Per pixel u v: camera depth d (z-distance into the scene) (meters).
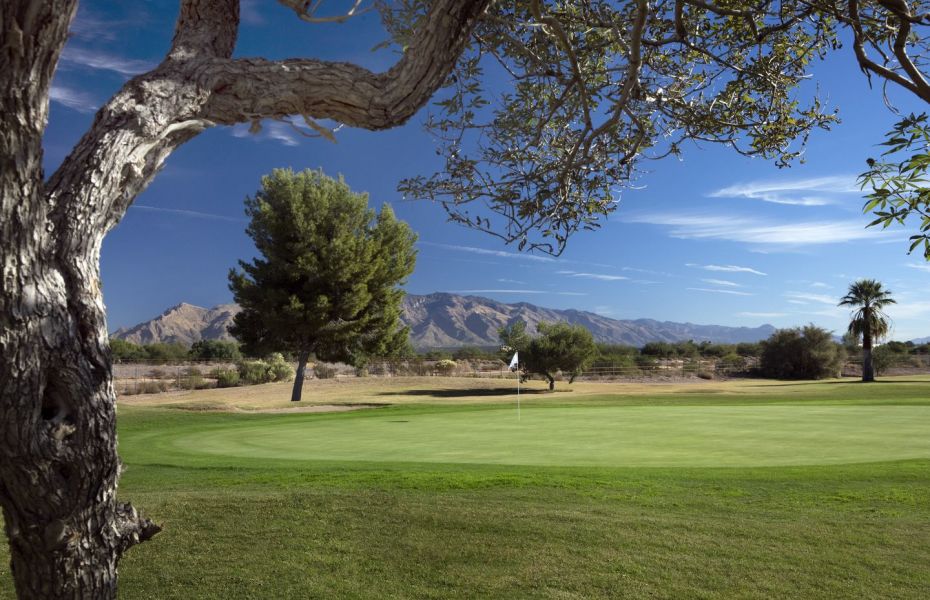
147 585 5.08
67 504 2.18
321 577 5.21
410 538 6.02
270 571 5.32
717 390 32.47
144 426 17.45
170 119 2.24
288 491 7.65
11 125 1.77
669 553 5.64
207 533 6.15
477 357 54.25
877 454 10.53
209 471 9.79
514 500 7.28
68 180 2.10
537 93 3.79
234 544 5.88
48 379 2.11
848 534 6.13
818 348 48.44
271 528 6.27
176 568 5.36
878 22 3.25
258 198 31.36
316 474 9.05
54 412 2.15
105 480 2.25
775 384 40.19
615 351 63.09
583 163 3.44
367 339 32.88
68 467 2.15
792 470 8.98
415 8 3.03
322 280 30.50
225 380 36.88
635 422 15.73
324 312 29.91
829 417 16.31
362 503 7.05
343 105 2.43
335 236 31.31
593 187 3.99
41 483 2.12
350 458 11.09
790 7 3.65
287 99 2.37
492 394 31.75
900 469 8.95
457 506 6.96
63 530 2.19
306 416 19.94
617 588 4.97
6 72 1.72
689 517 6.66
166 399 29.14
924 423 14.84
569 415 17.91
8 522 2.21
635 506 7.11
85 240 2.12
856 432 13.30
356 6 2.49
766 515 6.79
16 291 1.95
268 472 9.48
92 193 2.11
